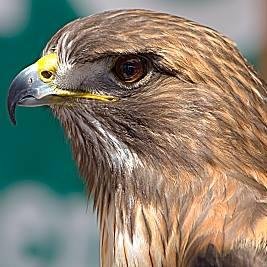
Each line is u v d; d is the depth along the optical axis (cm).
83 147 1230
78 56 1202
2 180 1881
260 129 1170
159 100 1181
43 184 1878
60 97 1211
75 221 1878
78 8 1838
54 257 1878
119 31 1180
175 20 1179
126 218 1191
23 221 1883
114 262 1198
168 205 1170
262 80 1193
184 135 1172
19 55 1838
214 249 1116
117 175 1202
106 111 1202
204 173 1164
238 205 1139
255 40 1848
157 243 1166
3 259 1878
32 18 1838
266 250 1095
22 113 1867
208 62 1166
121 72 1193
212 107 1165
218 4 1869
